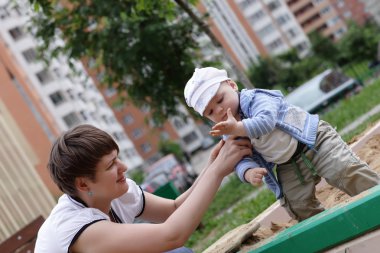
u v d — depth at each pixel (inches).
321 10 3750.0
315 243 110.5
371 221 103.0
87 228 114.6
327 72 957.2
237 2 3400.6
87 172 114.3
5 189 378.6
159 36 502.6
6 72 1878.7
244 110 133.6
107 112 2699.3
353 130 427.5
